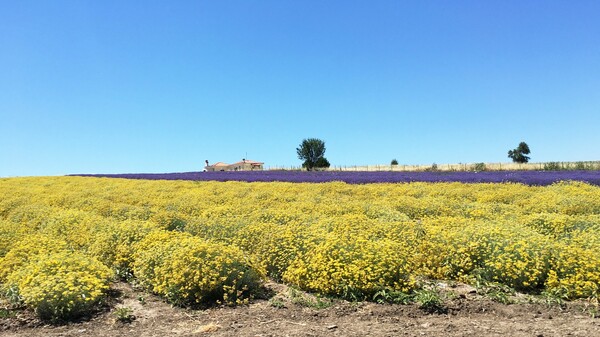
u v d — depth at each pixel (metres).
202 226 11.43
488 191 21.70
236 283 7.34
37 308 6.50
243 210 14.94
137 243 9.19
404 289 7.03
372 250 7.68
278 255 8.63
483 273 7.92
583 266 7.23
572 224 10.88
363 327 5.85
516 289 7.51
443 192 21.58
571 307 6.53
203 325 6.16
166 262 7.52
